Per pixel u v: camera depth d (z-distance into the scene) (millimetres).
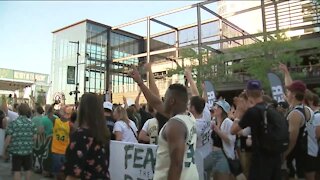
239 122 3873
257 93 3912
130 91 41719
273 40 24891
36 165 9273
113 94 42688
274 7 28438
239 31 41344
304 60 29281
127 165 5160
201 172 4848
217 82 28734
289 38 25766
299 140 4492
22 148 6859
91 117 3172
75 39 45594
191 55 28906
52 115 9211
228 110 5680
